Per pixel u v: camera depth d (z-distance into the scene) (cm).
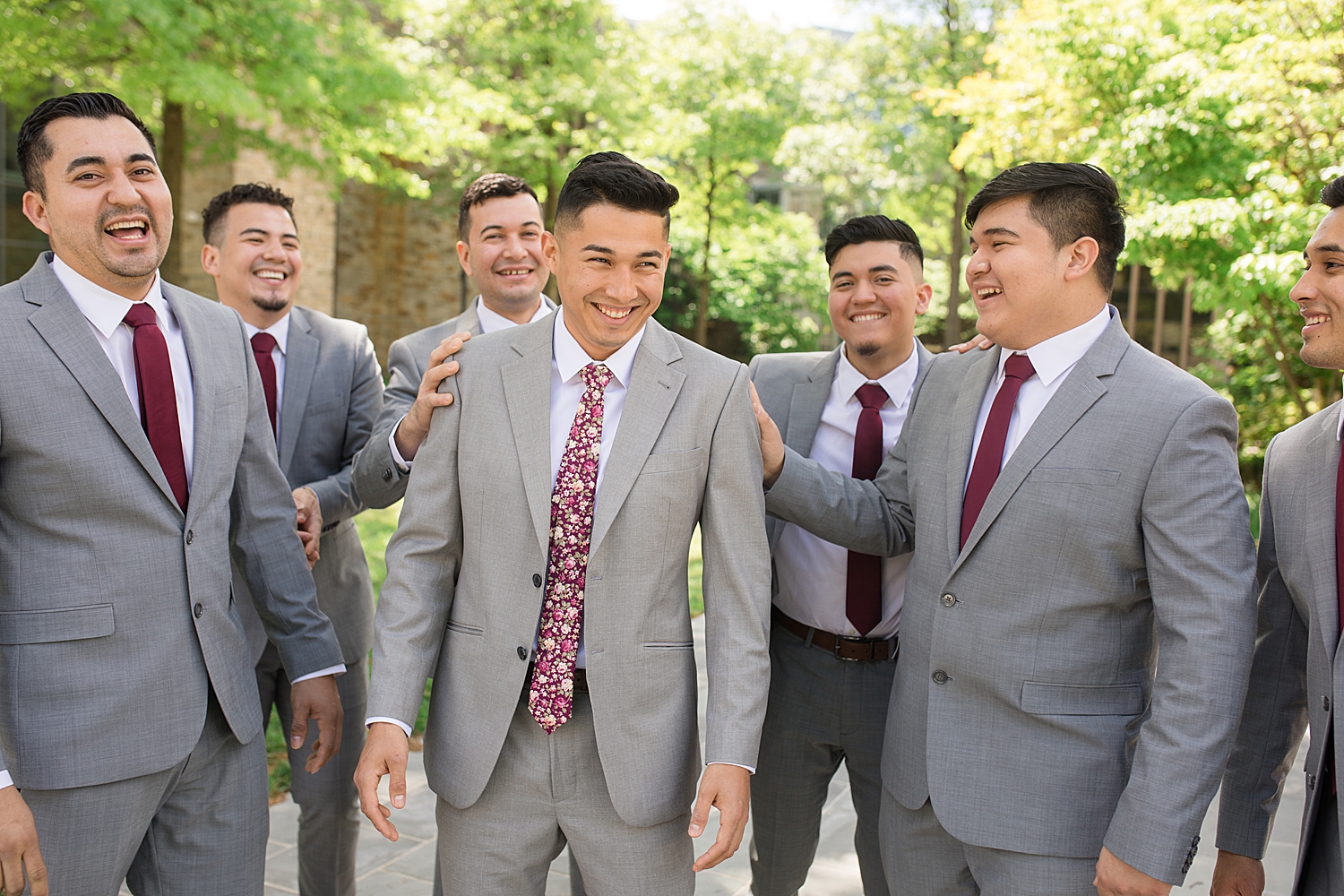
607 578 179
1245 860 188
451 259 1716
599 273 172
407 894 298
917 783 194
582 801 185
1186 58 646
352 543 291
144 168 185
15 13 777
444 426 188
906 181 1443
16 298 181
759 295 1808
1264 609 187
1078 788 178
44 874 168
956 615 189
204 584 195
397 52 968
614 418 186
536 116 1217
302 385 287
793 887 258
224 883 203
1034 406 189
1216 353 1129
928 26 1353
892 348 245
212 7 812
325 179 1041
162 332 195
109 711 181
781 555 248
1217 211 635
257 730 208
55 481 178
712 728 178
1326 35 606
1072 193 179
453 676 187
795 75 1514
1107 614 180
